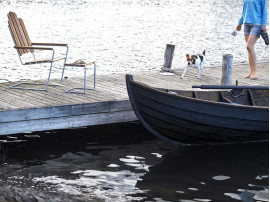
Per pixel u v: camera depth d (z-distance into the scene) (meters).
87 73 26.66
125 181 12.86
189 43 38.94
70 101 15.92
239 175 13.52
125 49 35.09
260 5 19.59
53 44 17.70
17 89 17.39
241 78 20.77
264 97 17.48
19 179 12.72
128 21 51.47
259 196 12.21
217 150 15.62
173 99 14.95
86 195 11.77
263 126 15.84
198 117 15.23
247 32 20.33
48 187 12.25
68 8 61.59
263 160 14.76
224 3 77.06
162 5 69.94
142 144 15.80
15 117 14.73
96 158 14.44
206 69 22.59
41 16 52.88
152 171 13.62
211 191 12.42
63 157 14.43
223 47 37.50
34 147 15.15
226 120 15.43
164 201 11.70
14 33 16.91
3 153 14.58
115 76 20.34
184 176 13.34
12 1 67.12
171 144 16.05
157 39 40.50
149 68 28.31
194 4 73.69
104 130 16.94
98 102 15.92
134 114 16.67
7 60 29.95
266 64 24.08
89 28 45.50
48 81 17.20
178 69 22.16
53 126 15.34
